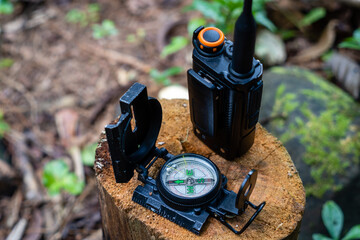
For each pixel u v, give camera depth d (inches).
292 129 25.5
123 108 13.9
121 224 15.8
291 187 15.6
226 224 14.3
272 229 14.4
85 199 26.1
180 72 32.6
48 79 32.4
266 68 32.3
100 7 37.6
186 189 14.5
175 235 14.3
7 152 28.0
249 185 13.9
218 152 16.6
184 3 37.8
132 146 15.2
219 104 15.0
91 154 27.4
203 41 14.5
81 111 30.2
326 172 24.2
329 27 34.0
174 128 17.5
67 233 24.8
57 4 37.9
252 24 12.7
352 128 25.5
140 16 37.0
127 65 33.1
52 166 26.4
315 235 21.2
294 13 35.4
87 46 34.5
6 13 37.2
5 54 34.3
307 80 28.1
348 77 30.8
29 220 25.4
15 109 30.5
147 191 15.0
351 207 23.9
